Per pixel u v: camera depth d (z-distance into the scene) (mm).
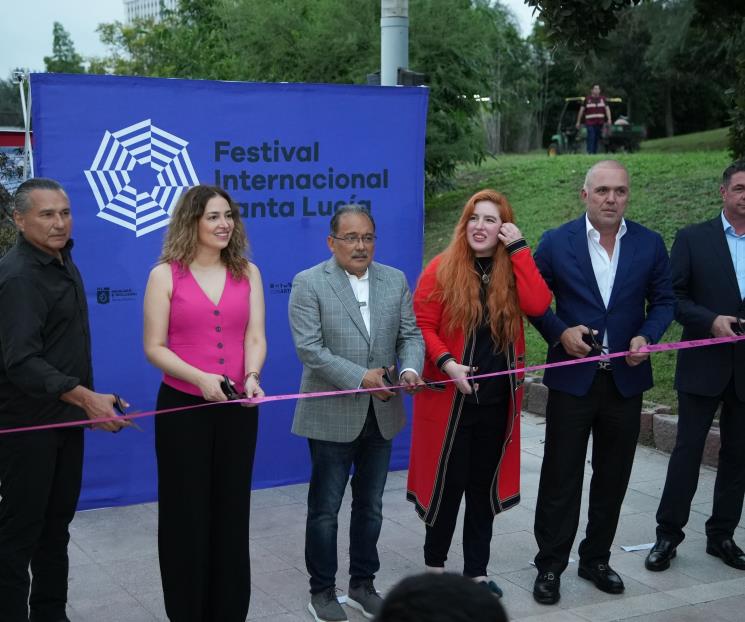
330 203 6078
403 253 6293
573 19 6539
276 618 4367
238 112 5793
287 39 17359
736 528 5523
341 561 5074
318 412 4309
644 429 7387
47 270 3834
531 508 5980
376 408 4309
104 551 5207
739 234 4988
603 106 23031
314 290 4320
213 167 5766
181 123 5660
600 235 4594
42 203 3764
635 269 4566
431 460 4465
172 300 3828
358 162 6121
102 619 4344
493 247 4410
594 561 4781
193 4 25734
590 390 4539
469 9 17219
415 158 6258
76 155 5449
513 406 4406
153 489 5961
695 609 4391
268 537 5430
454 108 17047
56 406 3859
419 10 16297
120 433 5816
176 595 3875
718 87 26906
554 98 34312
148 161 5605
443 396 4422
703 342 4781
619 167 4484
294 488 6262
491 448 4508
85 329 4008
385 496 6156
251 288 3982
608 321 4543
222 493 3889
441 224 15555
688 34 21734
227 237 3854
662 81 32594
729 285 4930
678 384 5047
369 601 4367
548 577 4609
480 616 1269
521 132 33438
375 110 6117
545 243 4695
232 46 18359
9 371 3707
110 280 5602
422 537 5453
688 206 12461
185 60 25609
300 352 4273
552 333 4500
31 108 5348
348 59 17172
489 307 4363
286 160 5941
